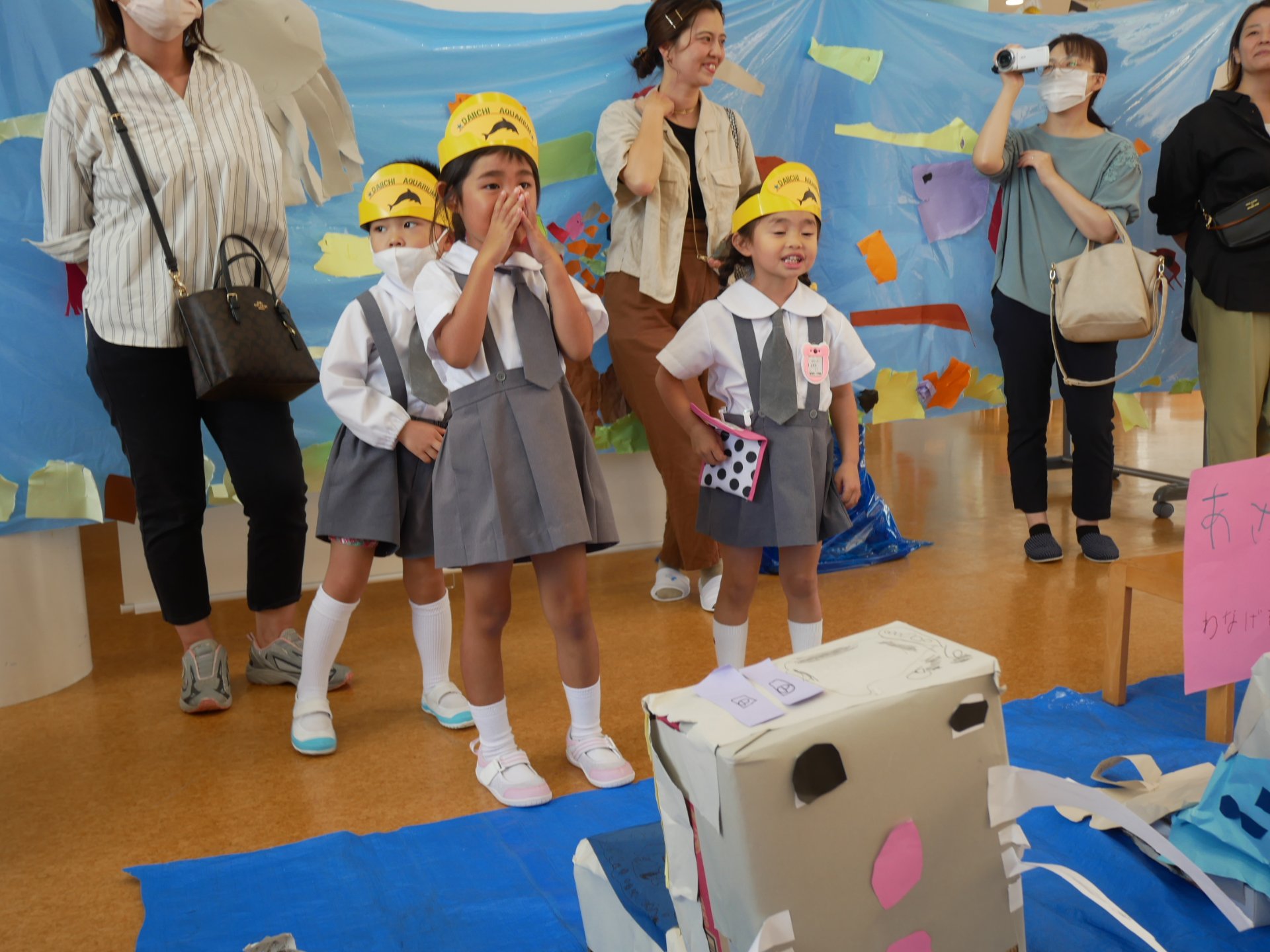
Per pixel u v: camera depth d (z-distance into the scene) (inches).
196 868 59.2
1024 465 120.5
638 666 91.3
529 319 64.4
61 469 93.0
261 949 49.7
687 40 100.4
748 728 36.9
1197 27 132.6
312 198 103.0
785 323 71.8
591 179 112.8
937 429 229.8
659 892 44.8
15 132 90.7
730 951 38.4
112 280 79.0
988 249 128.4
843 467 76.0
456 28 105.7
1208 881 47.4
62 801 69.8
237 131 82.1
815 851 37.4
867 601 106.9
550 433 63.7
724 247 87.5
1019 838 42.5
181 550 84.4
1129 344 135.9
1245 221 110.6
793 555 74.0
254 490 85.7
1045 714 77.0
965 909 41.8
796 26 117.0
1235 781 51.1
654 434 105.3
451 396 64.6
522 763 68.9
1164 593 73.0
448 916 54.3
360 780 72.1
